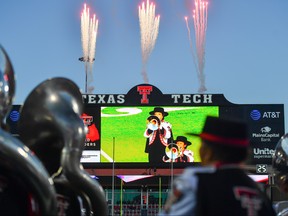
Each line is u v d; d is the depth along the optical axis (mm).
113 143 64125
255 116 64250
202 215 4141
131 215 62969
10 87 6660
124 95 64688
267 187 21875
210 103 64688
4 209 6078
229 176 4293
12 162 5734
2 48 6719
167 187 63906
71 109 7551
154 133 64375
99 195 7527
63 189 7980
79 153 7445
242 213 4176
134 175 63375
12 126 57969
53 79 7699
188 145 64062
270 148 63500
